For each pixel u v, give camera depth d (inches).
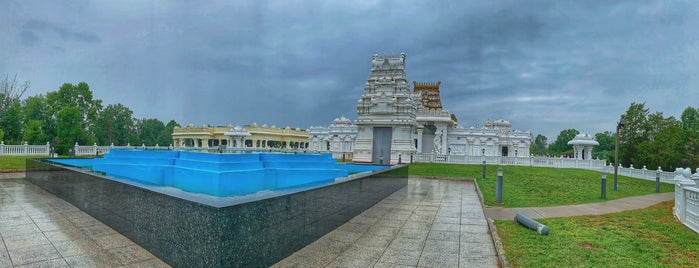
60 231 348.8
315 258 296.2
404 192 731.4
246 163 451.2
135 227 314.8
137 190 312.0
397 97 1578.5
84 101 2440.9
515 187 794.2
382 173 620.1
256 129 3745.1
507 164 1451.8
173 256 260.5
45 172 622.5
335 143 2687.0
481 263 296.0
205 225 232.7
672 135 1598.2
